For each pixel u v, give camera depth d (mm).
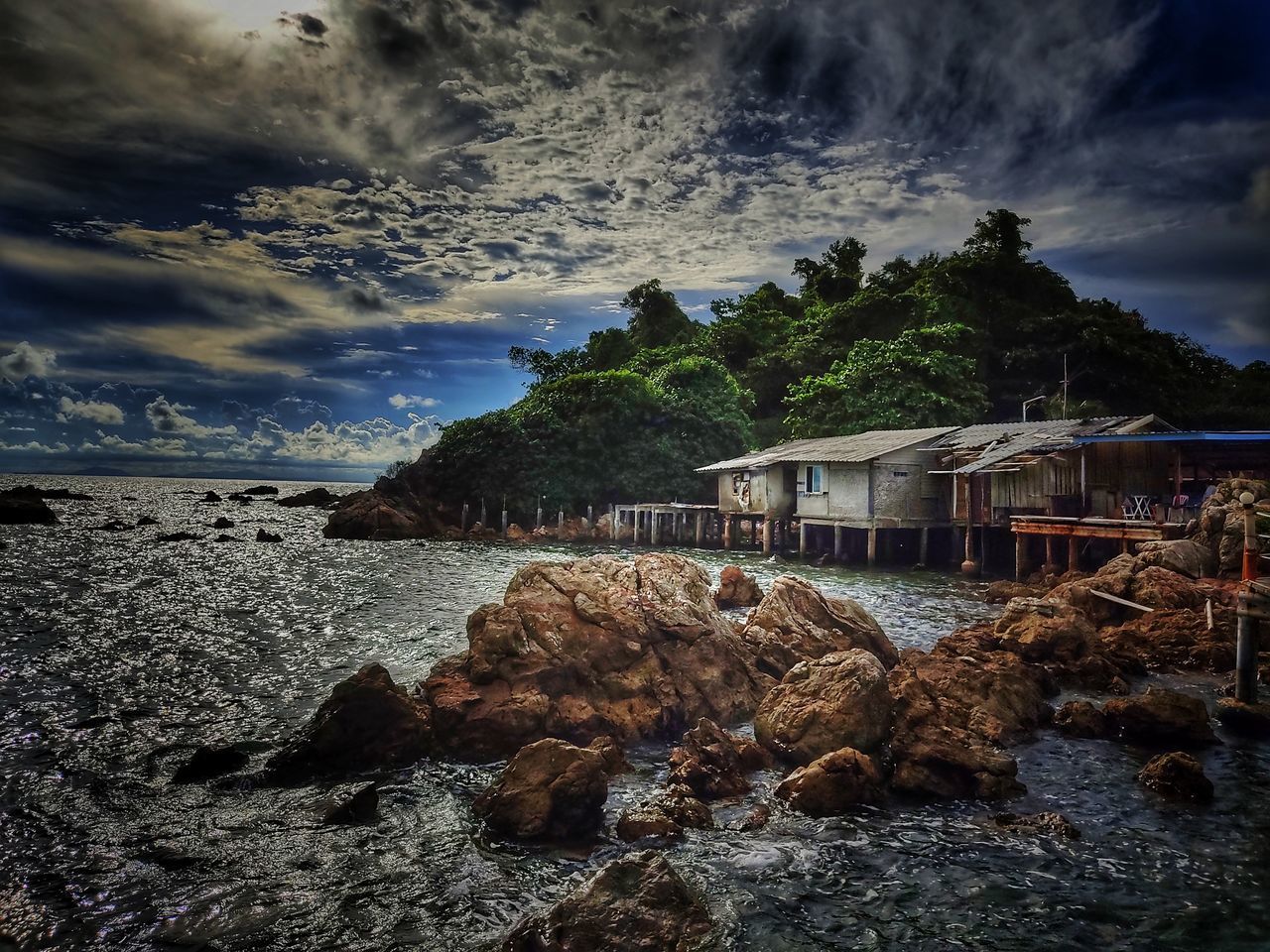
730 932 8469
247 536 63219
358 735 13164
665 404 69812
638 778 12883
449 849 10367
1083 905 9141
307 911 8938
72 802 11648
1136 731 14688
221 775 12641
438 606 29391
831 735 13211
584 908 8164
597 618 16172
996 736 13992
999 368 72812
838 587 34938
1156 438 32969
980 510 41000
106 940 8344
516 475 68375
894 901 9203
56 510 92500
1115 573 25594
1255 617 15633
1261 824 11219
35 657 20344
